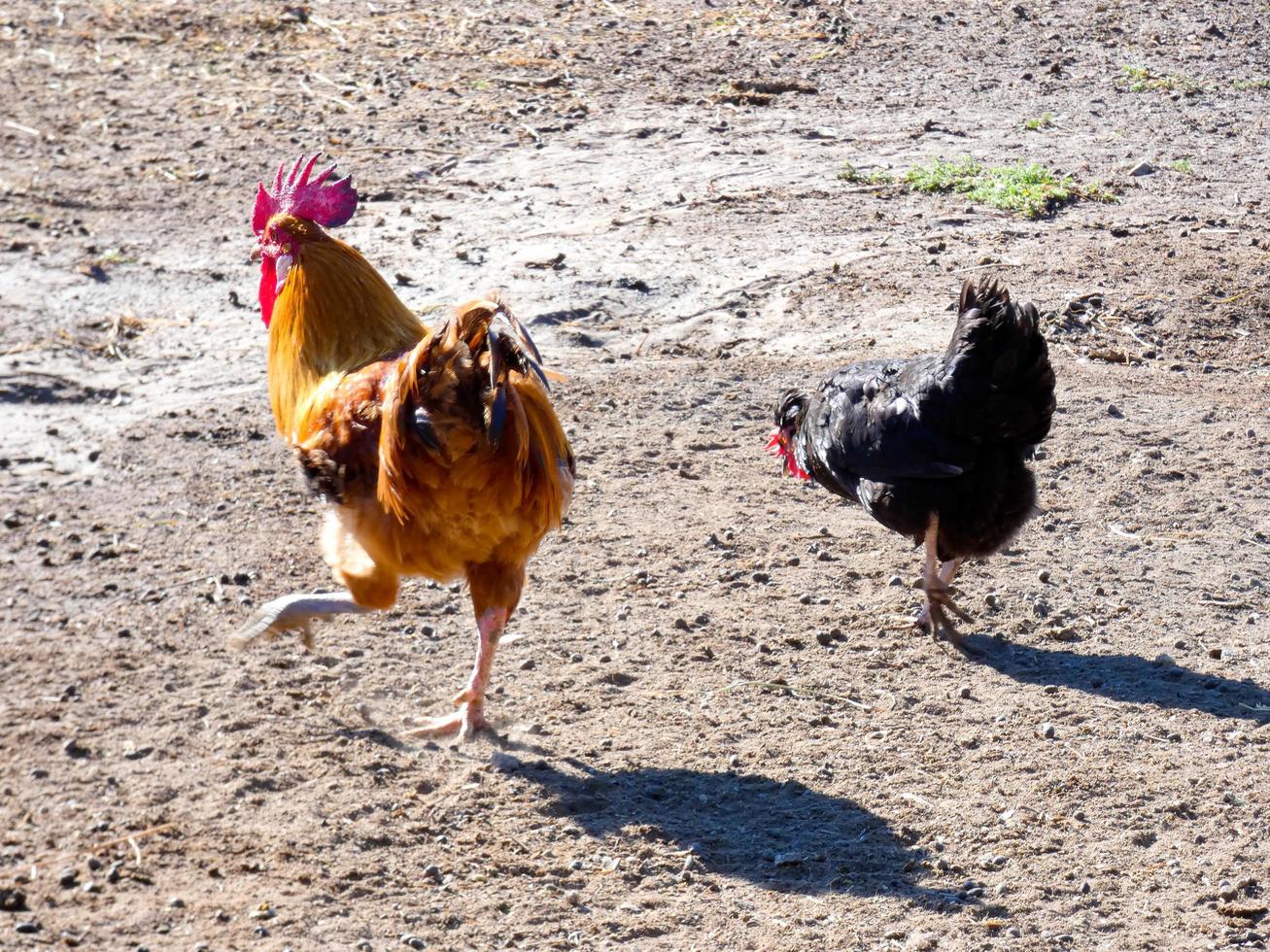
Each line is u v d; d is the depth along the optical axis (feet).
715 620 17.47
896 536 18.20
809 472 17.84
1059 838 16.24
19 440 18.83
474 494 16.16
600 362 19.94
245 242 21.38
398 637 17.26
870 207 22.38
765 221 21.88
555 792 16.38
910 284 20.88
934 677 17.13
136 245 21.26
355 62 27.81
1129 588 17.78
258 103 25.86
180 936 15.65
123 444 18.78
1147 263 21.13
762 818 16.30
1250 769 16.57
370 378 16.47
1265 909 15.93
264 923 15.71
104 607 17.35
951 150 24.66
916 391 17.03
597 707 16.87
